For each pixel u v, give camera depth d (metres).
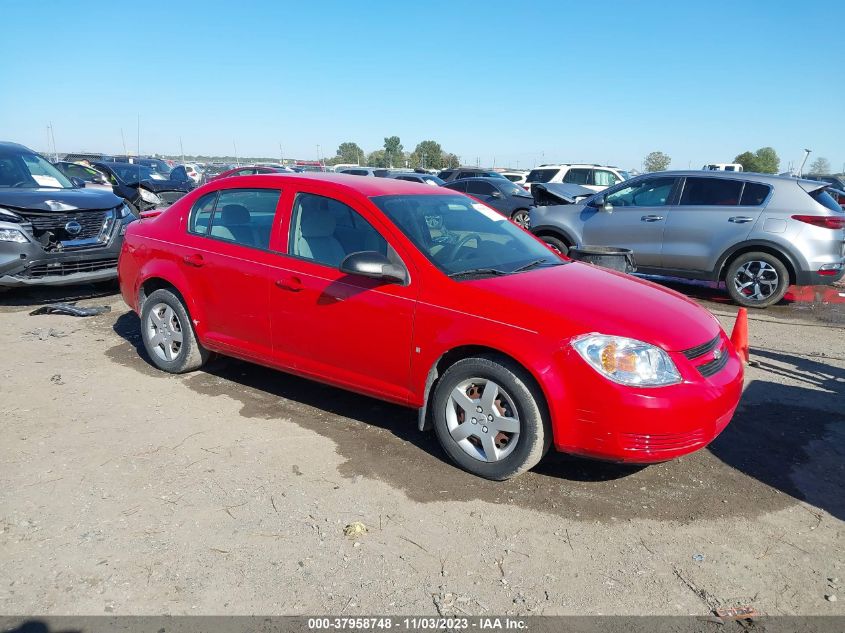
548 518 3.39
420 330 3.79
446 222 4.41
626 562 3.06
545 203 10.44
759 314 8.35
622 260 6.11
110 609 2.65
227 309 4.73
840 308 8.77
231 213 4.82
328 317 4.17
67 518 3.25
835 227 8.25
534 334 3.44
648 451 3.31
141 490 3.53
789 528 3.37
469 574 2.94
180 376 5.26
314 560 3.00
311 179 4.53
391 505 3.46
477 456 3.73
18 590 2.73
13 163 8.59
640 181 9.45
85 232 7.70
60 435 4.14
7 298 7.84
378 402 4.85
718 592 2.87
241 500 3.46
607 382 3.29
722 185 8.82
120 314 7.22
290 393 4.98
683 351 3.44
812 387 5.42
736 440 4.37
